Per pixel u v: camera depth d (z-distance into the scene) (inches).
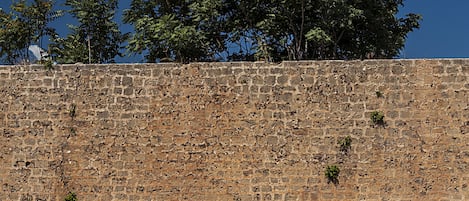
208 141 788.6
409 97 778.8
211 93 796.6
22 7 1235.9
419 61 783.7
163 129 794.8
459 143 767.7
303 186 773.9
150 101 800.3
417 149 770.8
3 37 1213.7
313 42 1147.9
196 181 783.7
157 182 786.8
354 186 770.2
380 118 775.7
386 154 772.6
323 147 778.8
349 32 1186.0
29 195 793.6
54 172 795.4
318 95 786.8
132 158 792.3
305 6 1106.1
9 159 800.9
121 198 786.8
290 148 780.6
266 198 775.1
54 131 802.2
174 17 1153.4
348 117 781.3
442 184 763.4
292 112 786.2
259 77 794.8
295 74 792.3
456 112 772.6
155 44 1125.1
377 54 1213.7
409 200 763.4
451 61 780.6
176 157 788.6
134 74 807.1
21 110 808.3
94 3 1274.6
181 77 802.8
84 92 807.1
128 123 798.5
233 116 790.5
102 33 1305.4
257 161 781.3
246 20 1182.3
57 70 813.2
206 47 1159.0
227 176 781.9
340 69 789.9
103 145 796.6
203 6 1120.2
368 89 784.3
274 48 1187.9
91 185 791.1
